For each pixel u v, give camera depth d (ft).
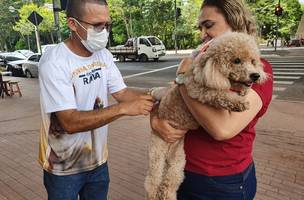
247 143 6.44
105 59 8.25
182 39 153.07
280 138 19.99
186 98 6.02
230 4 6.23
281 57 75.25
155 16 149.28
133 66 72.08
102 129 8.39
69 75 7.25
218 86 5.37
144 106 6.91
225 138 5.72
